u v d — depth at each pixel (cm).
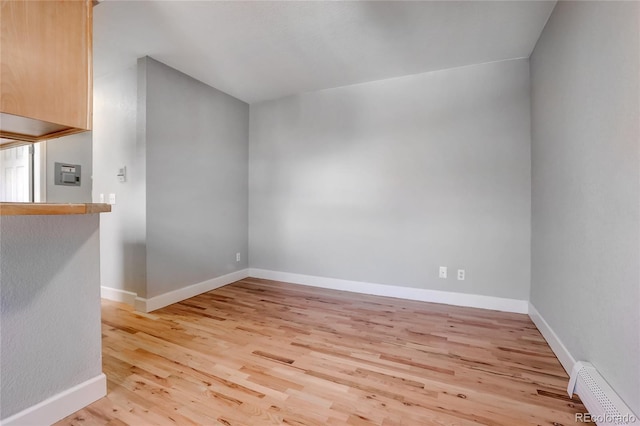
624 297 125
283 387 166
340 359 197
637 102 117
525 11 212
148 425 137
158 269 292
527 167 278
